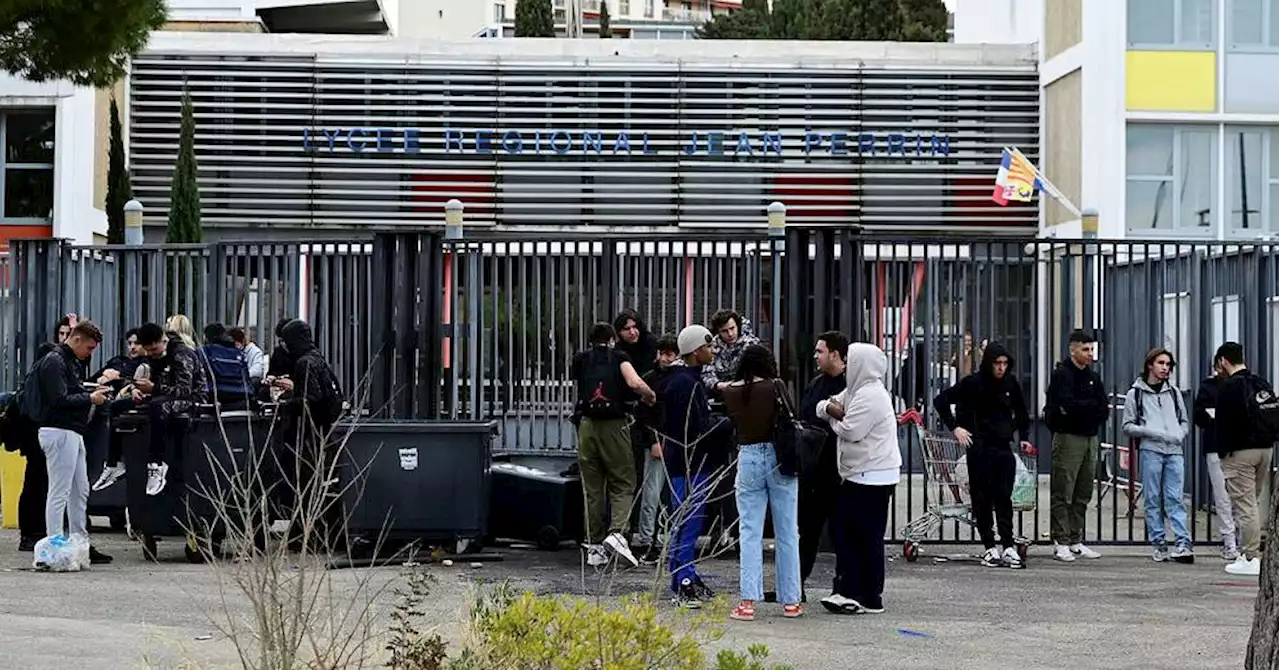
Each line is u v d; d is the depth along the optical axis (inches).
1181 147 1234.0
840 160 1300.4
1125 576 606.9
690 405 490.9
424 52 1284.4
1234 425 631.8
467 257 666.8
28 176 1192.8
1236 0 1231.5
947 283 657.0
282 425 588.7
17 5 745.6
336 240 681.0
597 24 4320.9
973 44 1323.8
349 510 588.7
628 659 322.3
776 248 651.5
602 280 658.8
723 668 329.4
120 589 527.5
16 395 610.2
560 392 660.7
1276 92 1233.4
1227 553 639.8
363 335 677.3
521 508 634.2
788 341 646.5
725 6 5502.0
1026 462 658.2
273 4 1560.0
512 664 335.3
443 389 666.8
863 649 446.6
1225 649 455.5
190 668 377.1
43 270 738.8
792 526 497.0
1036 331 653.9
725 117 1294.3
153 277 719.1
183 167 1142.3
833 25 2294.5
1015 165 1222.3
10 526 729.6
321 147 1277.1
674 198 1289.4
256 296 697.0
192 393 597.6
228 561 585.9
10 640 426.3
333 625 384.2
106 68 800.3
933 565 633.6
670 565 506.3
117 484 671.1
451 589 534.3
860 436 503.8
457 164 1282.0
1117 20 1214.3
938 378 653.9
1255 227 1235.9
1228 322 714.2
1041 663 431.8
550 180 1288.1
